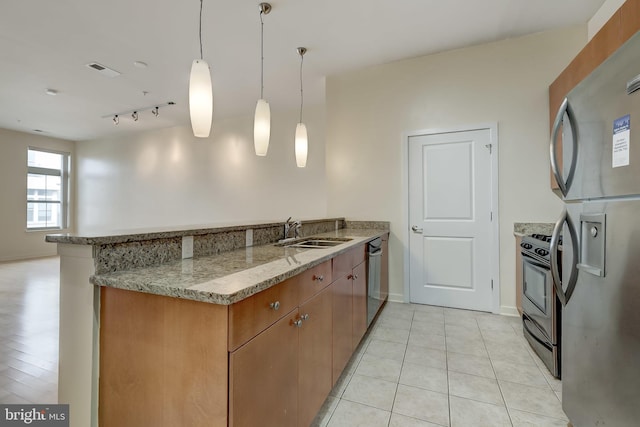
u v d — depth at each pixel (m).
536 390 1.86
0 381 1.96
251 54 3.37
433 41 3.15
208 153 6.05
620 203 1.15
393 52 3.37
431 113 3.43
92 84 4.13
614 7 2.44
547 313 2.06
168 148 6.44
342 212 3.84
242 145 5.75
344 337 1.98
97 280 1.16
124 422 1.12
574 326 1.44
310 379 1.47
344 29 2.93
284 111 5.40
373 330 2.77
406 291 3.53
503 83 3.14
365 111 3.74
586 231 1.36
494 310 3.15
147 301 1.08
